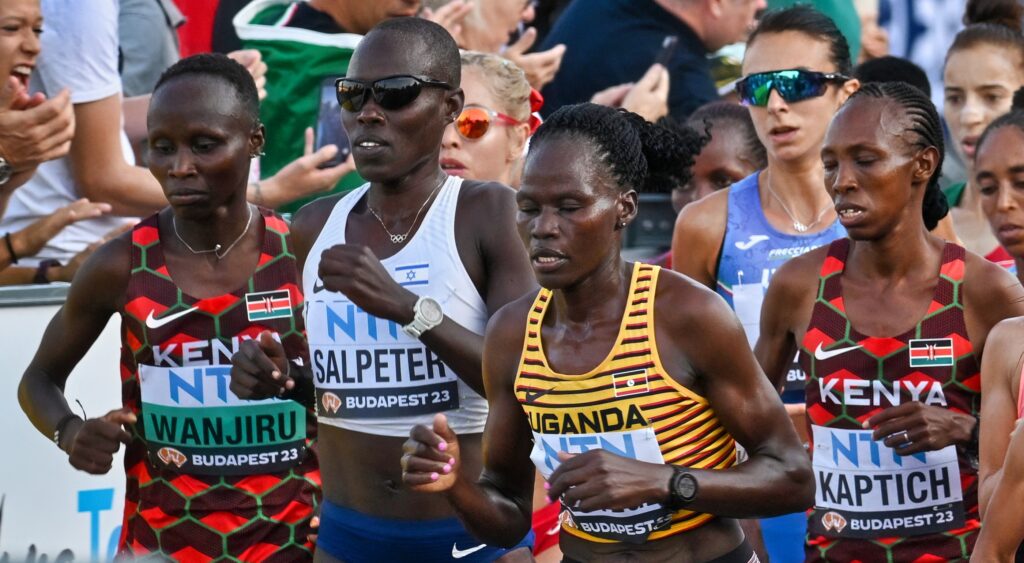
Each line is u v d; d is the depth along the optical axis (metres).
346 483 10.89
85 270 11.16
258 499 11.21
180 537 11.23
